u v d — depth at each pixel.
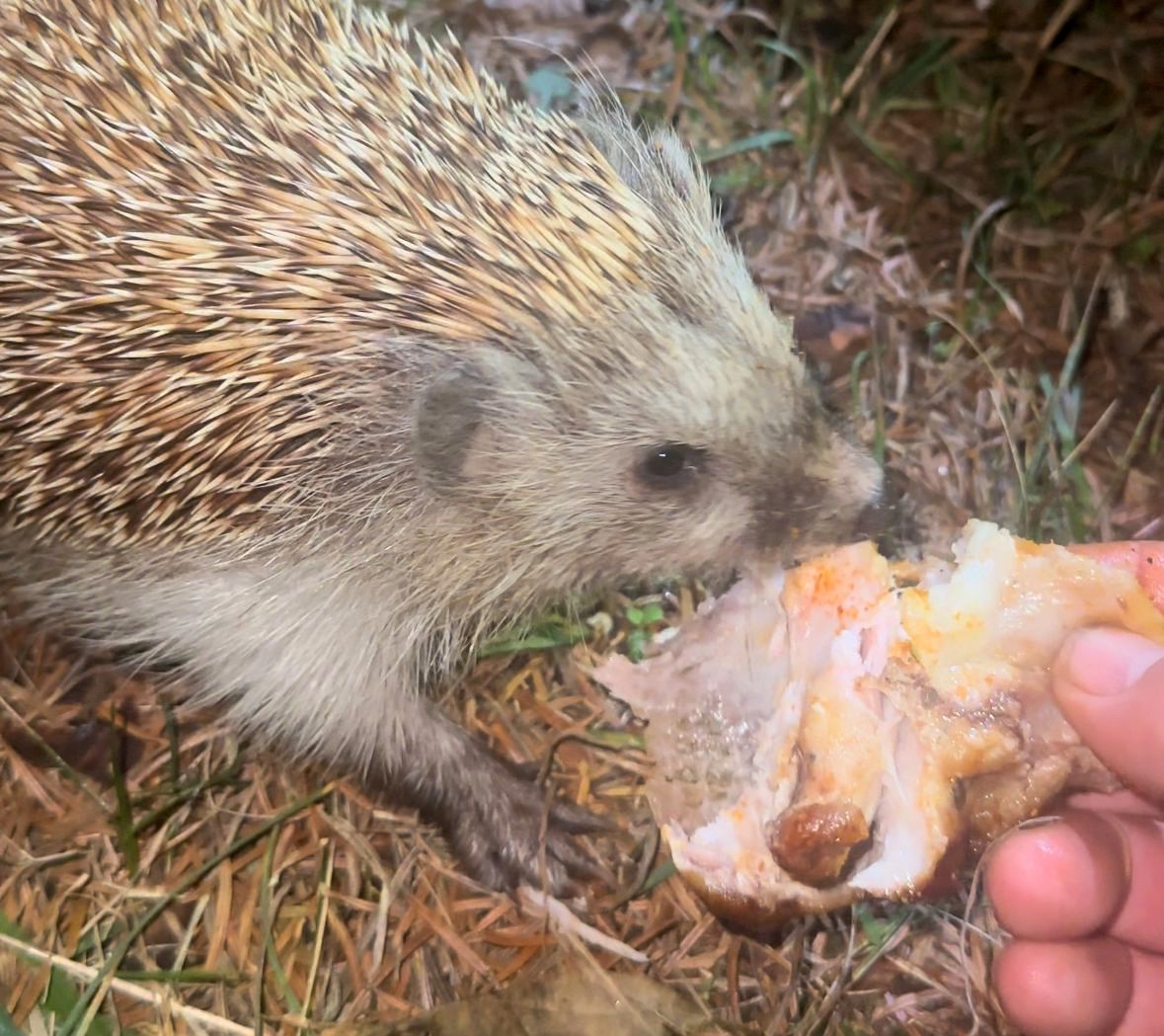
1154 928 0.17
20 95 0.18
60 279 0.18
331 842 0.21
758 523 0.19
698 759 0.18
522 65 0.30
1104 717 0.15
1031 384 0.25
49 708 0.22
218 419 0.18
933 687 0.16
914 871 0.16
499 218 0.17
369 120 0.18
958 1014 0.19
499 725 0.22
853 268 0.27
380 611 0.21
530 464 0.19
